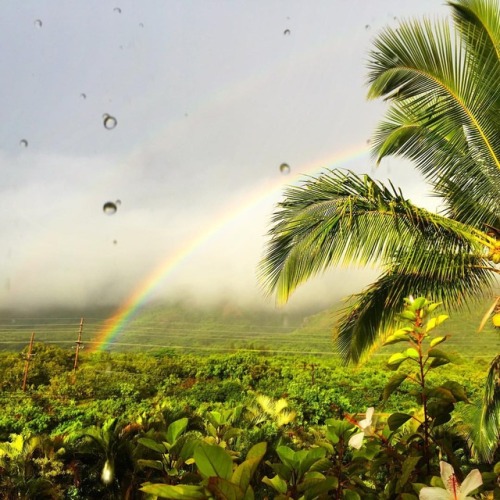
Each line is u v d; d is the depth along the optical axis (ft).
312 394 48.29
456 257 15.17
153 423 11.56
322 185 16.79
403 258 15.49
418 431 5.72
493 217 16.96
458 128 17.30
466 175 16.29
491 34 15.29
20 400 51.83
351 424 5.30
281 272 16.74
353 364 18.75
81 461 12.96
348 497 4.54
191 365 78.54
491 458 12.19
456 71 15.66
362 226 15.49
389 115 21.72
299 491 4.17
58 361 79.87
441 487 3.52
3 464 12.30
